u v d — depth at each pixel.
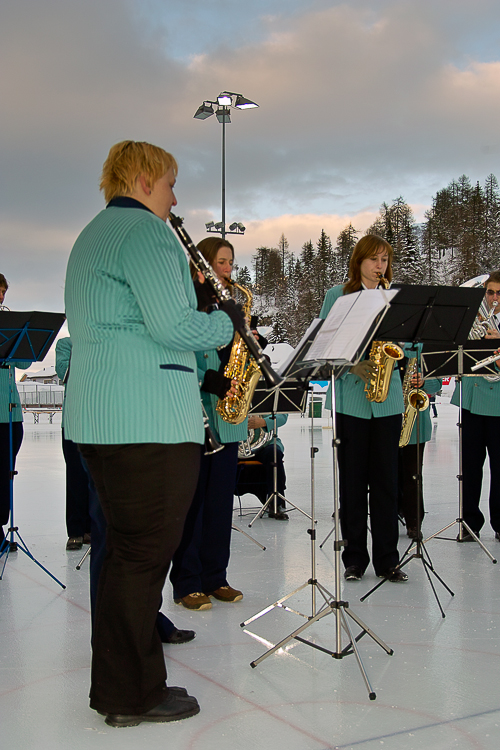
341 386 3.73
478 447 4.75
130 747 1.93
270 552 4.45
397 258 79.62
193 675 2.46
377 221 95.88
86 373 2.02
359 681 2.38
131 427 1.95
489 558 4.24
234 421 3.32
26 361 4.28
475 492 4.77
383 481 3.71
